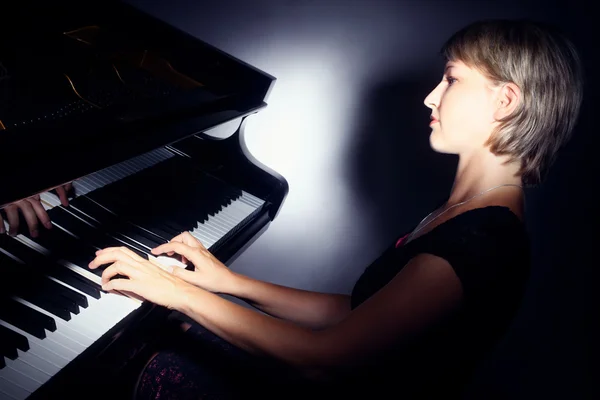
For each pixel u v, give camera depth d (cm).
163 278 96
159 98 145
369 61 215
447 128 101
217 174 177
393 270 102
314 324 130
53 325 94
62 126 111
